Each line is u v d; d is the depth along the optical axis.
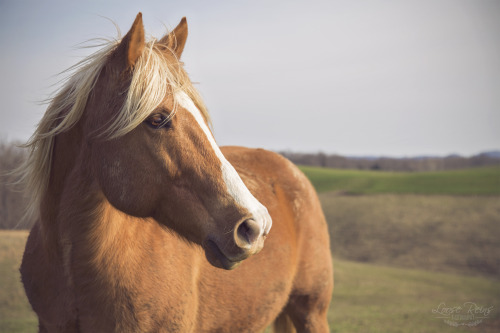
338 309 11.48
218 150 1.79
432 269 23.50
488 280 20.00
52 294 2.03
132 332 1.98
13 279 9.20
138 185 1.73
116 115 1.71
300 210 3.12
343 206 38.41
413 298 13.80
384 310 11.18
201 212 1.73
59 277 1.97
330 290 3.29
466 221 31.59
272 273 2.68
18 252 10.25
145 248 2.03
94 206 1.88
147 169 1.72
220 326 2.44
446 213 33.75
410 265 24.67
